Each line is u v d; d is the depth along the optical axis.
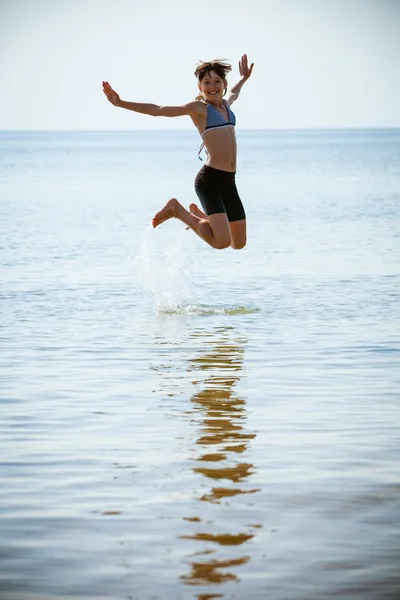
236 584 9.90
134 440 14.84
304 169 138.50
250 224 55.50
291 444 14.59
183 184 102.50
